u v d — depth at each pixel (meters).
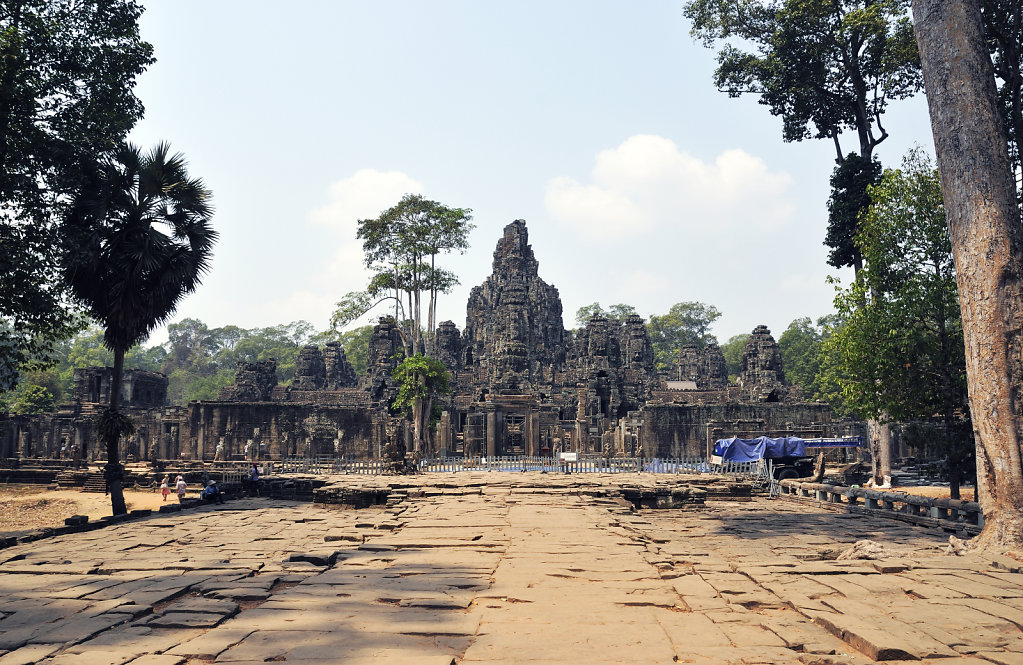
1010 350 13.41
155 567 11.85
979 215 13.98
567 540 13.85
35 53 23.33
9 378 24.98
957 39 14.57
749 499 27.84
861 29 32.78
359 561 11.71
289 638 6.89
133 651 6.56
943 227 24.48
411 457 36.94
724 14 36.00
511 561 11.38
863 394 25.67
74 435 54.91
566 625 7.40
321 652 6.38
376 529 16.86
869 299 26.34
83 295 25.78
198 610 8.22
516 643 6.67
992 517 13.14
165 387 68.25
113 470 24.86
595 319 59.44
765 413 48.38
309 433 48.94
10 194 22.86
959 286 14.37
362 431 49.50
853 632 6.83
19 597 9.17
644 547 13.29
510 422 49.41
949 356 23.91
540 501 21.97
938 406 24.28
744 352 61.75
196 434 48.81
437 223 50.41
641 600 8.52
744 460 35.25
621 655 6.29
